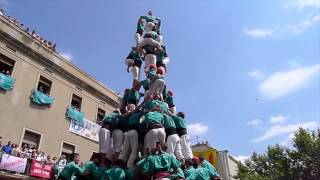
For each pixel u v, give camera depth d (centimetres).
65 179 709
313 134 3106
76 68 2275
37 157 1662
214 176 763
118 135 779
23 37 1884
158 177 595
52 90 2044
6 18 1798
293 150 3100
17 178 1450
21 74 1845
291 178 2986
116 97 2692
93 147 2311
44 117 1939
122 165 701
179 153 739
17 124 1753
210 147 3244
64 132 2067
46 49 2038
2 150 1493
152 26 1010
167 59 980
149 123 723
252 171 3322
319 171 2884
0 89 1705
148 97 808
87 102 2348
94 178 695
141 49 950
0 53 1744
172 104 927
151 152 652
